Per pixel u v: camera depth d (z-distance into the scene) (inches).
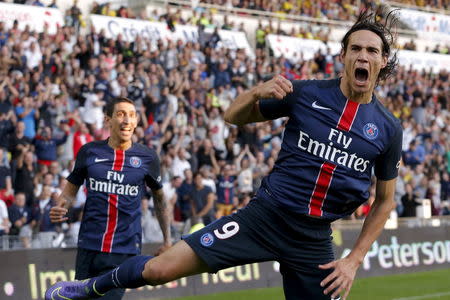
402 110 819.4
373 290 465.1
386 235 531.5
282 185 183.9
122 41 669.3
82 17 727.1
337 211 185.9
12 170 490.0
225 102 663.1
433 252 560.4
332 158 181.2
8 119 503.2
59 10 704.4
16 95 534.6
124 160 258.1
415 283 495.8
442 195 741.9
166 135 589.6
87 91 581.6
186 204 531.5
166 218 272.7
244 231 184.5
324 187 181.9
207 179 546.3
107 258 254.8
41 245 376.8
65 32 651.5
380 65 175.3
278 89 170.7
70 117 552.4
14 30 599.8
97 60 617.3
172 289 417.4
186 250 181.5
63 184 486.0
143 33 740.7
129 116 257.0
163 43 690.2
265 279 463.8
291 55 859.4
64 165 540.1
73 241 390.6
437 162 749.3
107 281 187.9
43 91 553.0
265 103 185.8
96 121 572.7
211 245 182.2
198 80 672.4
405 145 749.3
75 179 260.5
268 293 442.0
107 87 590.6
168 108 605.6
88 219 256.4
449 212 725.9
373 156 182.4
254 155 633.6
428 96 872.9
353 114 180.7
